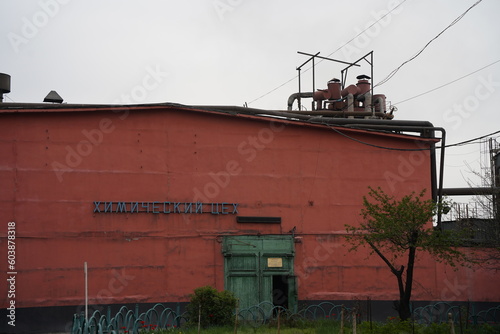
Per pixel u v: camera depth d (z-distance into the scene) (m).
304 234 27.11
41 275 23.84
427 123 30.11
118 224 25.02
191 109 26.34
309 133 27.94
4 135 24.20
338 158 28.06
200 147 26.50
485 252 26.91
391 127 29.42
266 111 28.45
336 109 35.81
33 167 24.34
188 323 22.69
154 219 25.50
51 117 24.81
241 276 26.06
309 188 27.53
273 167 27.27
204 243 25.95
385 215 21.25
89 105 25.09
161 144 26.03
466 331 19.34
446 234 21.17
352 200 27.88
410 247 20.95
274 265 26.45
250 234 26.53
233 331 20.92
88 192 24.84
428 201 21.58
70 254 24.27
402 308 20.86
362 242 22.17
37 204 24.19
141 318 24.28
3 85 29.56
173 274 25.36
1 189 23.91
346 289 27.03
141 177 25.56
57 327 23.64
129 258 24.95
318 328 21.16
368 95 34.81
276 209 27.00
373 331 19.08
